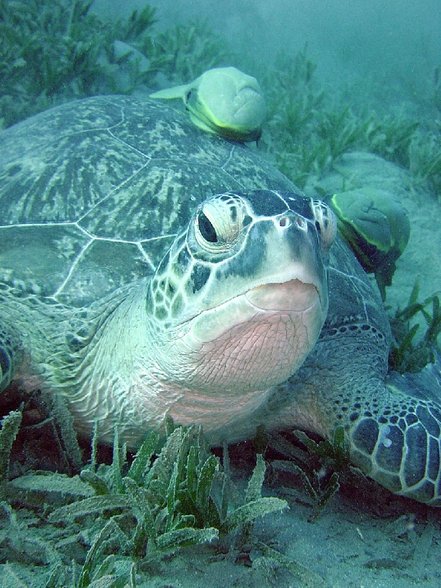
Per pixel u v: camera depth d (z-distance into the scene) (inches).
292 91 97.7
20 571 16.4
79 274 24.0
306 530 21.5
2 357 21.8
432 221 56.2
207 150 32.4
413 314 40.2
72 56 63.2
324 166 61.0
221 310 16.2
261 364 17.9
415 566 21.0
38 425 21.9
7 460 18.4
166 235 25.4
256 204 16.7
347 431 24.9
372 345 29.2
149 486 19.0
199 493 18.6
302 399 26.8
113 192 26.7
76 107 33.9
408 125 73.7
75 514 17.7
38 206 26.1
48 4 74.6
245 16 205.2
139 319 20.4
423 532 23.0
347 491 25.3
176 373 19.1
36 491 18.9
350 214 38.3
